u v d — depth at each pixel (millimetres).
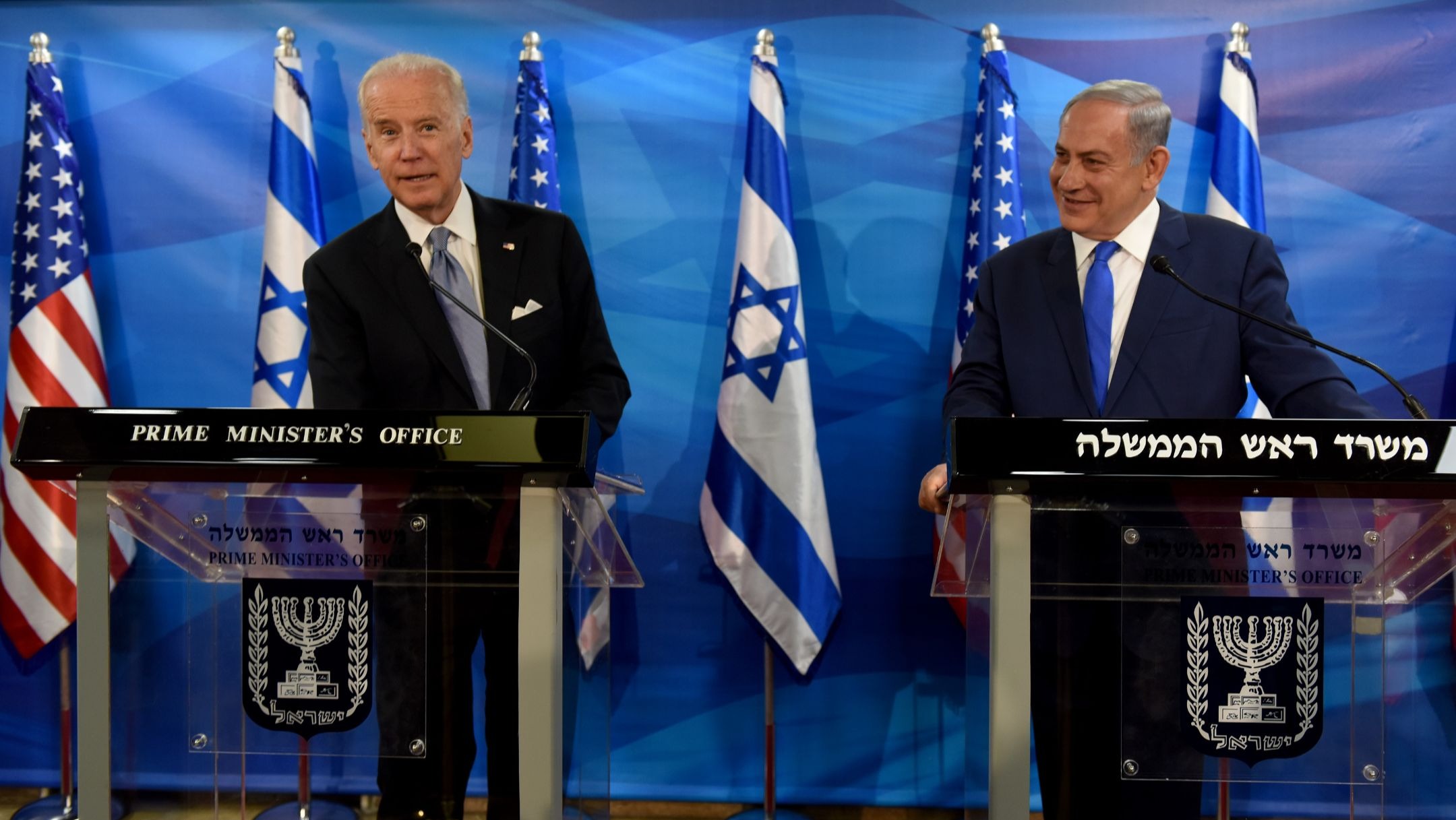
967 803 1525
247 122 3283
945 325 3184
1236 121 2971
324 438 1381
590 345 2436
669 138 3238
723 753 3209
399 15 3275
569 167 3252
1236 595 1326
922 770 3174
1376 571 1314
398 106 2346
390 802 1373
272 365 3016
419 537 1387
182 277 3287
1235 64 2992
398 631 1383
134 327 3289
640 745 3225
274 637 1394
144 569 1413
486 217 2443
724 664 3209
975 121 3150
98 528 1415
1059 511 1349
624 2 3250
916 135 3201
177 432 1396
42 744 3232
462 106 2439
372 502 1393
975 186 3049
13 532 3066
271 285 3041
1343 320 3102
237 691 1395
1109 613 1338
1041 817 1340
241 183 3283
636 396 3230
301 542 1396
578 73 3256
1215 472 1296
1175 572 1333
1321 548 1321
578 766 1424
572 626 1417
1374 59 3102
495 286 2371
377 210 3256
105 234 3289
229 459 1378
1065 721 1337
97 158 3299
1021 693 1341
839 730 3189
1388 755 1306
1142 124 2230
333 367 2295
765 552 2961
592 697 1484
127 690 1404
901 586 3186
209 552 1408
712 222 3227
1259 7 3127
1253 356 2166
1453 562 1313
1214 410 2158
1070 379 2217
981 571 1462
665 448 3227
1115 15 3154
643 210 3238
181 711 1398
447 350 2289
